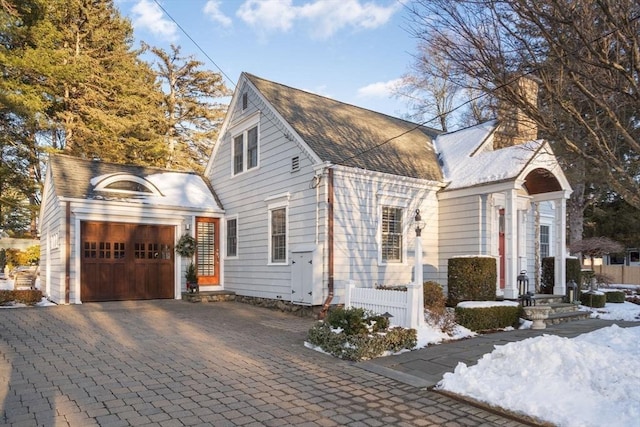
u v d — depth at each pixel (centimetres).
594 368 533
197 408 491
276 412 486
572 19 502
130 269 1429
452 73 664
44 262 1706
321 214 1154
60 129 2412
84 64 2233
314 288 1122
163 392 541
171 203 1502
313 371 649
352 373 643
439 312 925
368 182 1235
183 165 2945
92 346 770
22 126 2195
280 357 726
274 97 1405
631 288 2244
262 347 794
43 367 638
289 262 1252
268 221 1367
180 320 1064
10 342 795
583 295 1401
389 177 1253
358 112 1645
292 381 599
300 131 1243
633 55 512
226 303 1445
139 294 1442
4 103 1869
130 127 2503
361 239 1212
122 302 1379
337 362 702
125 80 2562
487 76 610
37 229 2902
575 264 1401
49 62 2022
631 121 650
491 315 991
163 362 677
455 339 878
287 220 1280
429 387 585
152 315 1128
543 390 511
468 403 526
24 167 2375
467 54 613
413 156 1459
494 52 591
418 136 1675
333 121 1434
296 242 1241
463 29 602
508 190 1183
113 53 2630
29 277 1822
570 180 1666
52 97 2333
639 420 432
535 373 545
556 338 606
